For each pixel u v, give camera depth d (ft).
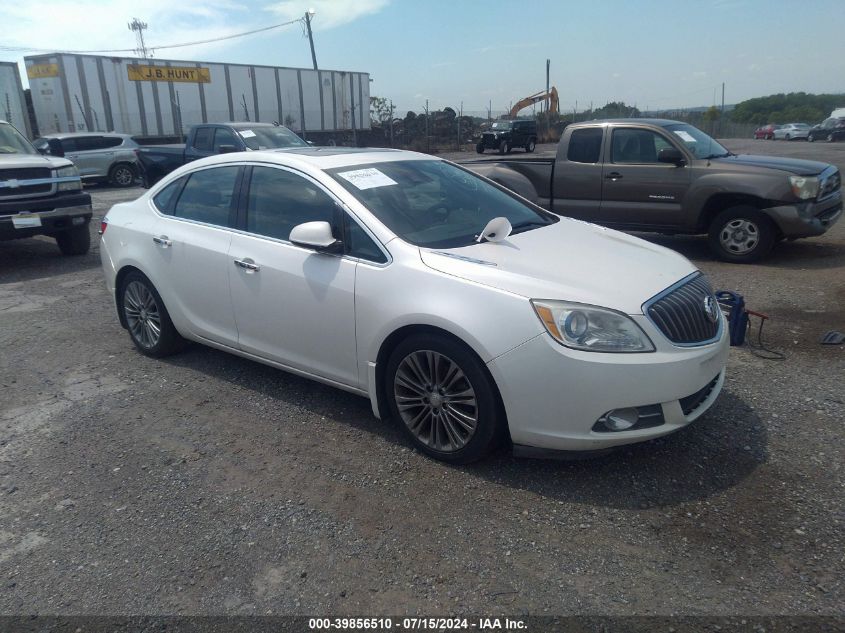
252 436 13.20
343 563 9.44
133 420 14.01
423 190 14.24
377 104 131.64
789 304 20.80
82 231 31.50
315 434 13.20
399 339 12.09
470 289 10.99
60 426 13.83
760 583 8.80
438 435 11.87
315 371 13.55
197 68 83.15
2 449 12.94
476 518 10.36
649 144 27.96
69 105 73.51
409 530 10.12
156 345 17.16
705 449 12.17
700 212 26.86
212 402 14.79
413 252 11.89
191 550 9.81
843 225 33.99
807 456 11.84
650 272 11.91
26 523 10.59
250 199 14.60
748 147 104.63
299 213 13.61
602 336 10.31
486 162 31.53
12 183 28.02
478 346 10.68
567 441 10.52
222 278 14.70
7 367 17.16
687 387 10.69
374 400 12.51
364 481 11.48
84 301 23.50
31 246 35.22
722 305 17.21
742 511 10.33
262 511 10.70
